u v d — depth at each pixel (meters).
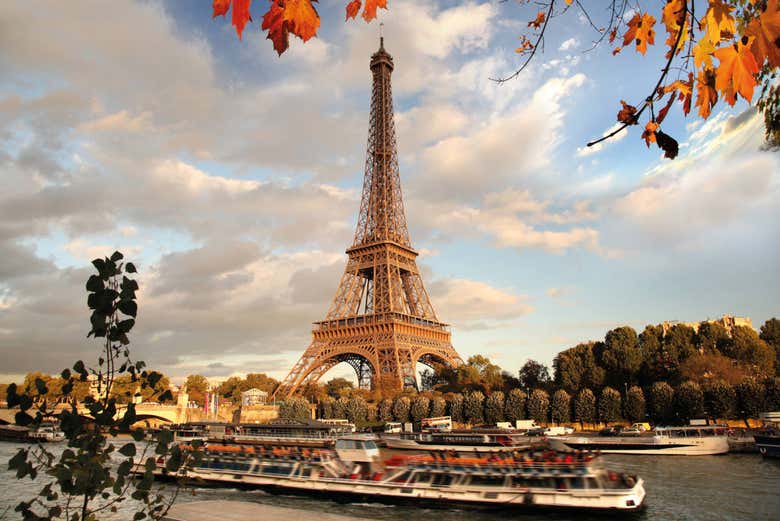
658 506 70.19
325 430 103.62
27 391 15.22
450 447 102.44
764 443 111.00
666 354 181.38
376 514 72.19
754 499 71.69
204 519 40.22
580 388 188.88
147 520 39.47
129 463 16.17
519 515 70.06
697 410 144.38
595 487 68.88
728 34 7.76
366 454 83.38
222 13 7.00
